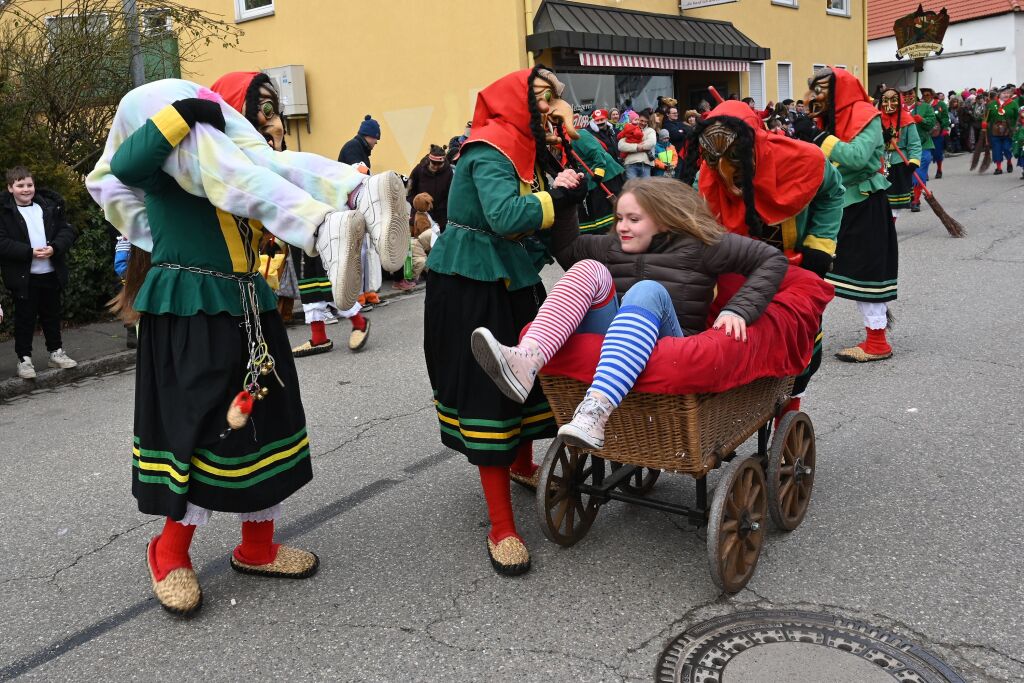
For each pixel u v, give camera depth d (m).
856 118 5.36
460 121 13.52
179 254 2.97
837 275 5.97
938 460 4.29
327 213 2.69
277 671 2.89
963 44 30.86
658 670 2.79
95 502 4.47
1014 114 17.72
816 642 2.89
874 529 3.63
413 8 13.50
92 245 8.80
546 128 3.40
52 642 3.15
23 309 6.89
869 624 2.98
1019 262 9.01
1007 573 3.24
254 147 2.86
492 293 3.38
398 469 4.62
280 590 3.42
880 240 5.83
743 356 2.96
